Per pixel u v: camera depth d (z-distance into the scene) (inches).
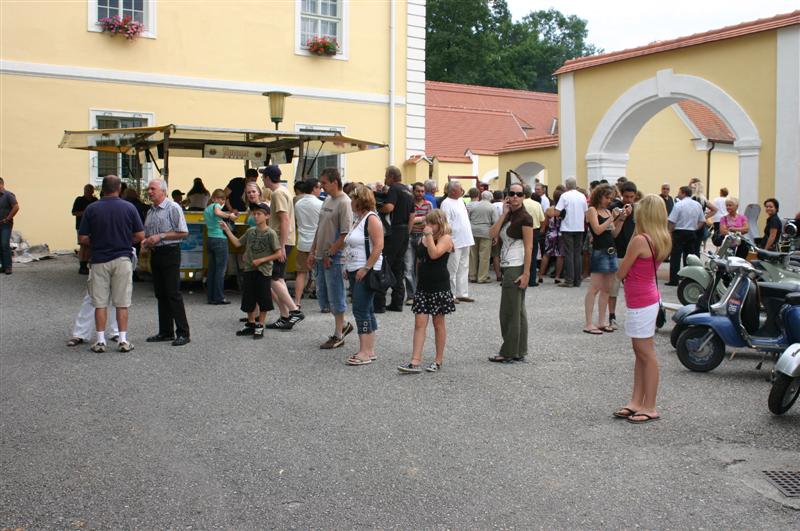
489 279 575.2
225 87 734.5
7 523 162.7
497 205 558.3
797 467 195.9
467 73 1743.4
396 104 831.1
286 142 573.6
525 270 303.6
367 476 189.2
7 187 645.9
